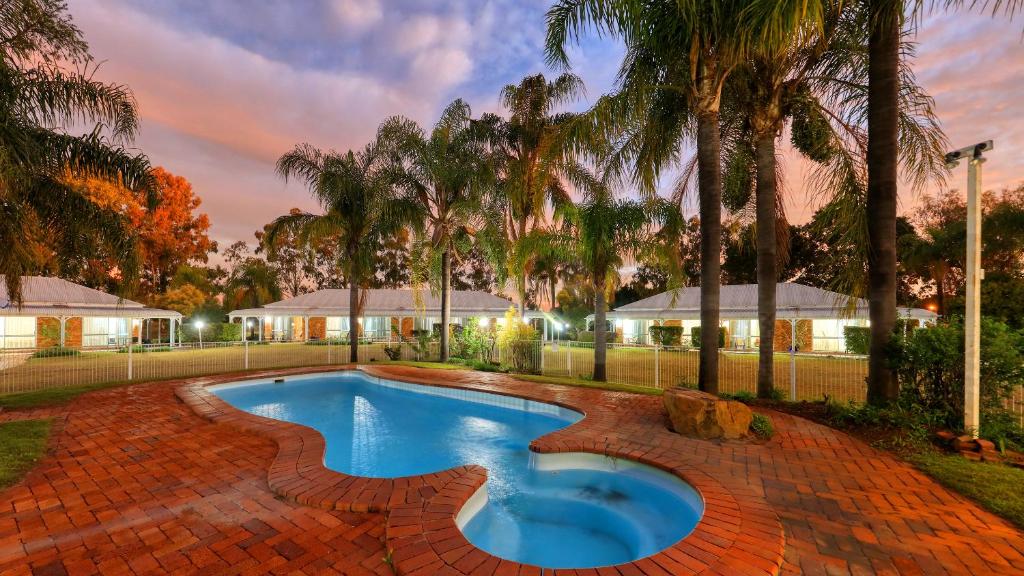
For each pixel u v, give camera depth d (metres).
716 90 7.65
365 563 2.88
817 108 8.45
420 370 12.96
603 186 10.44
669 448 5.33
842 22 7.39
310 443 5.40
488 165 15.46
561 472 5.39
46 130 7.72
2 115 6.53
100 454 5.13
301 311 30.00
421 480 4.22
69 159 8.02
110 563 2.84
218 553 2.98
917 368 5.92
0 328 22.19
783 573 2.74
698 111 7.88
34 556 2.92
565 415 7.97
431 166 15.03
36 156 7.08
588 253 11.05
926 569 2.76
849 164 7.84
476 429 7.97
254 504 3.79
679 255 10.68
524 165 16.56
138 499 3.88
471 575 2.63
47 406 7.69
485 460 6.31
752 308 23.38
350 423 8.41
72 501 3.82
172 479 4.36
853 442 5.52
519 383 10.45
